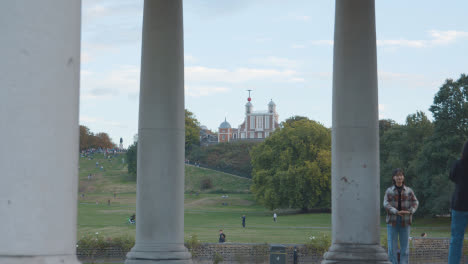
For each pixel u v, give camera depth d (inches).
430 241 2010.3
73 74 413.4
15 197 381.4
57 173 397.7
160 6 1002.1
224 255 2058.3
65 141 404.5
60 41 401.7
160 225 981.8
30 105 386.6
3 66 383.6
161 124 991.0
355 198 893.2
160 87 993.5
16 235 379.9
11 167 381.4
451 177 567.8
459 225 555.2
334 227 914.1
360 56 911.7
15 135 382.9
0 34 386.0
